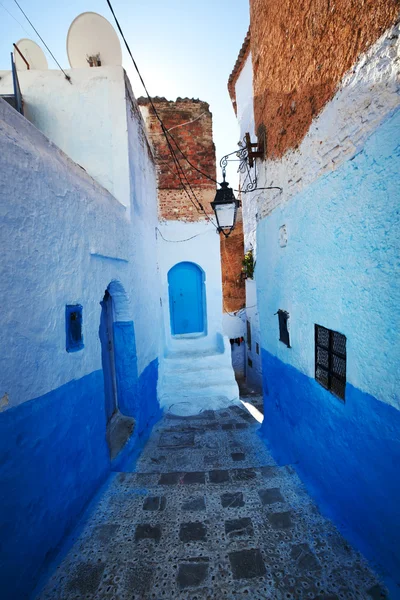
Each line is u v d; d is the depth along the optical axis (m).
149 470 3.75
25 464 1.93
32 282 2.10
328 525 2.40
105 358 4.33
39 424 2.09
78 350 2.71
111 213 3.78
